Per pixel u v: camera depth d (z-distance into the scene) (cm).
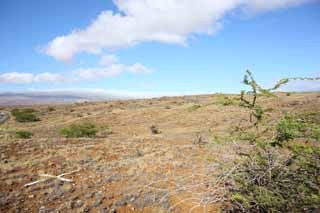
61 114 4184
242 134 423
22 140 1332
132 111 3703
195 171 773
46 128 2723
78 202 629
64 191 685
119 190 696
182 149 1127
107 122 3052
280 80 400
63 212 593
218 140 438
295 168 397
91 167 876
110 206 621
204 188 574
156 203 620
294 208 376
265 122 418
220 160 460
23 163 889
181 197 626
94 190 697
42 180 745
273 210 380
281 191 383
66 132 1898
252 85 410
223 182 434
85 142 1345
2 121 3597
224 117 2503
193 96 5612
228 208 518
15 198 643
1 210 588
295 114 407
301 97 3397
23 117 3509
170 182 718
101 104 5306
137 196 657
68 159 964
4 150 1072
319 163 367
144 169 842
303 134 384
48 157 980
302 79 389
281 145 394
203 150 1080
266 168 400
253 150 420
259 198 381
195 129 2111
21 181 741
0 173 793
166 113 3256
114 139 1532
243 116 2389
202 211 559
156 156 1011
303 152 375
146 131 2339
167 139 1562
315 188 366
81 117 3544
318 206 351
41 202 630
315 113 395
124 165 898
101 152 1088
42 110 4825
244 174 404
